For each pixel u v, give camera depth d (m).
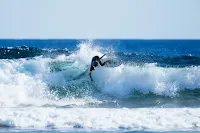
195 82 79.69
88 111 63.28
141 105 73.44
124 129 55.72
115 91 79.81
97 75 82.00
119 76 81.25
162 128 56.31
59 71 83.88
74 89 80.56
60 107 70.19
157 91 79.19
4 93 74.81
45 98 77.12
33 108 66.75
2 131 54.12
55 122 57.84
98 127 56.56
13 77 79.12
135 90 79.69
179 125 57.59
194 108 67.62
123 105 73.25
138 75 80.75
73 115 60.53
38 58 88.44
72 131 54.34
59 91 79.56
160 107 71.31
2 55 110.62
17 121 58.00
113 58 90.06
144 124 57.59
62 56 87.75
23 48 113.75
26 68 82.94
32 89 78.19
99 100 77.38
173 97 78.38
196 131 54.56
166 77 80.31
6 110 63.00
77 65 85.44
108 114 61.50
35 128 55.97
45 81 81.00
